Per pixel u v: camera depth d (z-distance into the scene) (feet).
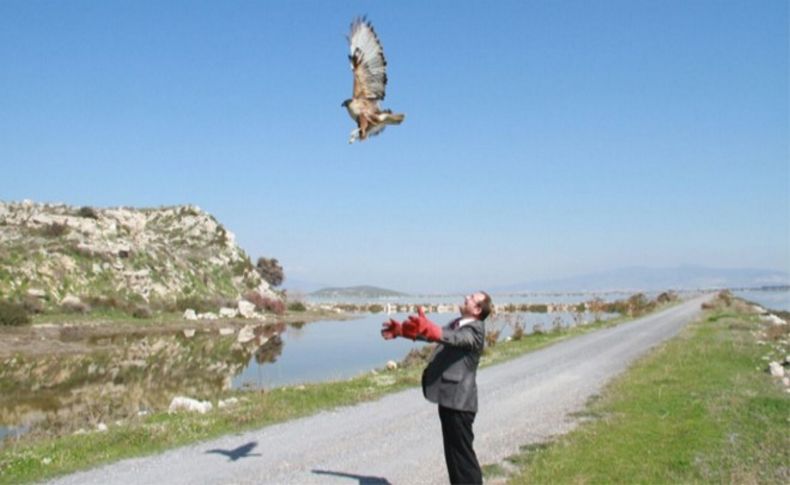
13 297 192.44
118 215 291.79
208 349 158.10
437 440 48.47
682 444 44.16
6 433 65.62
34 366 124.98
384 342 179.11
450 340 31.12
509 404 63.36
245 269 341.41
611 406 59.26
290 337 196.03
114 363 130.31
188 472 40.06
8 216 273.95
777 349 100.12
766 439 45.09
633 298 295.69
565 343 128.26
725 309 236.63
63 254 228.43
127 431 50.19
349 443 47.73
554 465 39.93
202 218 375.45
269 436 50.19
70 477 38.96
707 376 73.82
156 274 260.62
